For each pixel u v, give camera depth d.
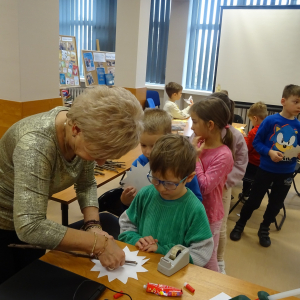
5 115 2.51
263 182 2.32
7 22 2.30
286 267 2.11
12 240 1.10
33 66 2.50
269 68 4.96
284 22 4.72
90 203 1.12
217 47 5.25
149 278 0.83
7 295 0.73
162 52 6.07
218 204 1.49
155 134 1.31
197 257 0.97
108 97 0.74
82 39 7.00
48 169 0.83
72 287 0.77
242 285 0.82
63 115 0.88
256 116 3.01
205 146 1.52
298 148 2.21
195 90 5.82
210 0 5.37
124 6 4.08
